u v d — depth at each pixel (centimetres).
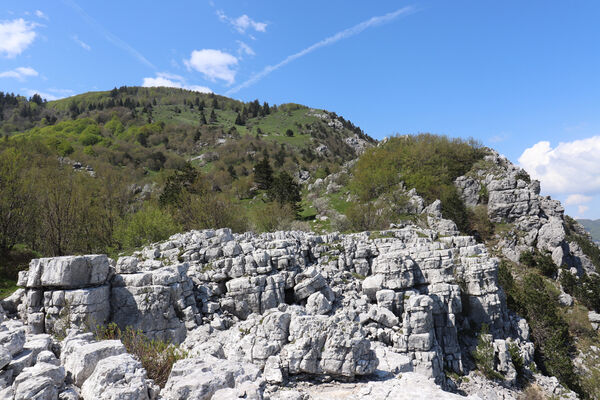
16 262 4009
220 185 11875
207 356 1312
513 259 6781
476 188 8512
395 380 1600
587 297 5622
